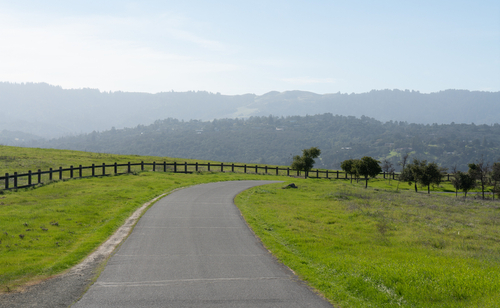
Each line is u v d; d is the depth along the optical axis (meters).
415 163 48.31
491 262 10.77
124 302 6.57
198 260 9.49
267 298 6.96
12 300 6.59
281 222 15.84
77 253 9.84
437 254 11.81
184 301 6.67
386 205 24.12
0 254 9.58
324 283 7.91
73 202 17.52
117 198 19.50
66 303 6.49
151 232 12.72
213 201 20.53
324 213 19.22
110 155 55.44
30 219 13.73
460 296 7.10
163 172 37.22
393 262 9.55
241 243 11.52
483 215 23.42
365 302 6.91
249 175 43.84
